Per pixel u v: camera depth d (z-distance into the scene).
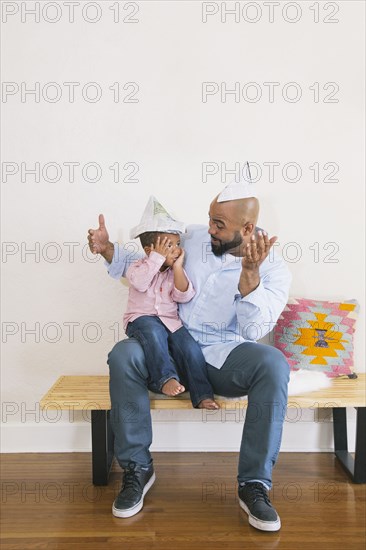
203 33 2.65
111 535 1.93
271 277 2.25
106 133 2.66
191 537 1.92
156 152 2.66
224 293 2.28
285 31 2.67
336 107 2.68
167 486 2.31
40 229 2.67
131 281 2.27
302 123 2.68
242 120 2.67
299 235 2.70
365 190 2.70
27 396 2.70
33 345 2.69
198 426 2.71
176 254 2.29
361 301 2.72
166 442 2.71
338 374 2.53
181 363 2.22
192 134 2.66
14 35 2.63
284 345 2.57
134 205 2.67
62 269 2.68
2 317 2.68
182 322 2.32
